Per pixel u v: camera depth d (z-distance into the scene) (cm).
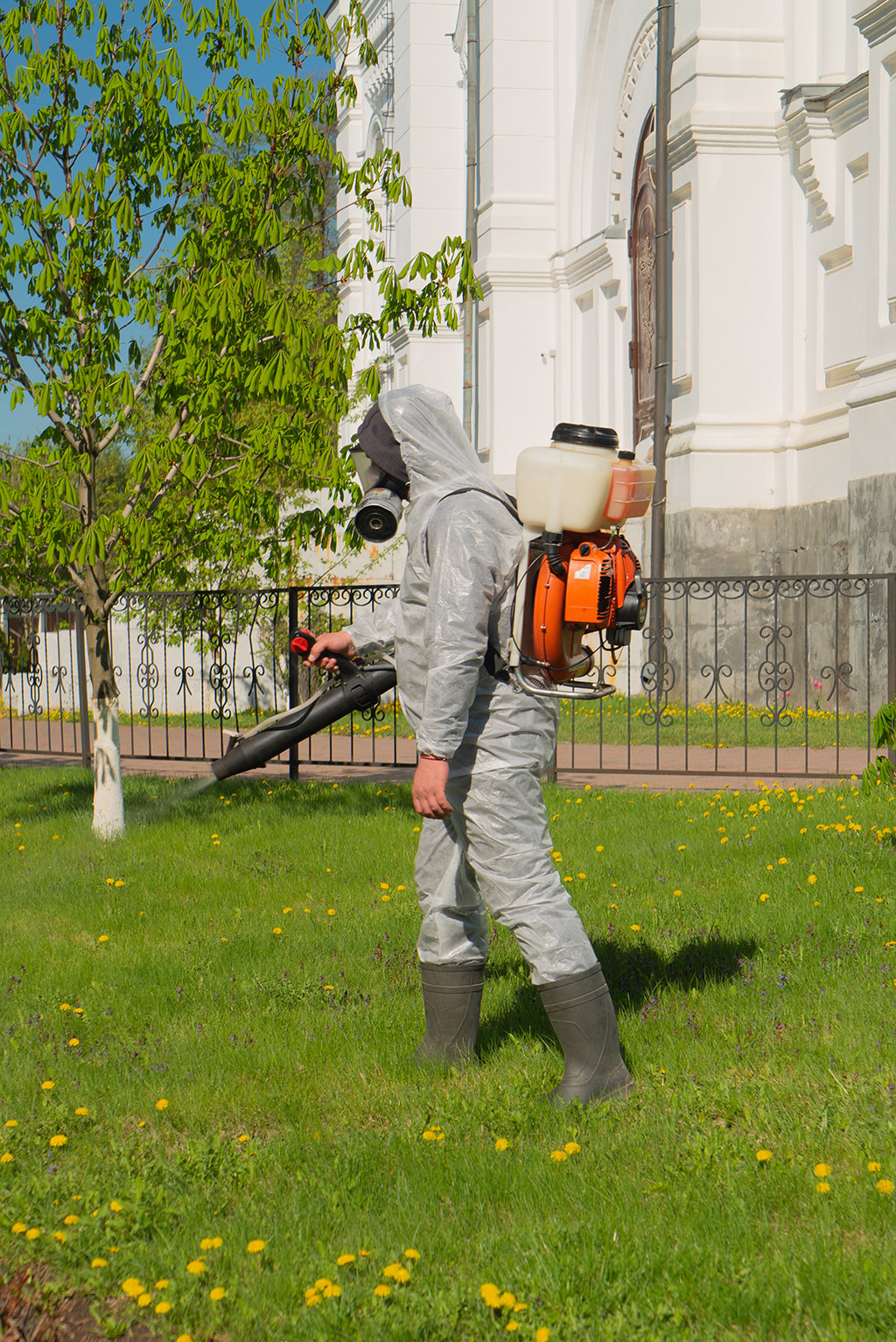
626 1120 327
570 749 1234
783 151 1639
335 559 1891
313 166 783
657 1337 225
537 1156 304
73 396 709
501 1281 245
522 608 332
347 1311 236
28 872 664
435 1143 314
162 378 758
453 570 323
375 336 770
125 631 1748
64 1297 255
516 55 2330
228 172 730
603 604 327
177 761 1173
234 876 637
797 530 1589
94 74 727
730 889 579
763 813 776
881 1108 320
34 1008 430
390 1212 279
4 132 709
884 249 1366
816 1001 409
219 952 490
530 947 341
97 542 665
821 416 1570
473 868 347
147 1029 410
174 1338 238
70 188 711
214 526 767
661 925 511
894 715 852
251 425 764
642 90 1970
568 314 2295
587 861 654
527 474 327
